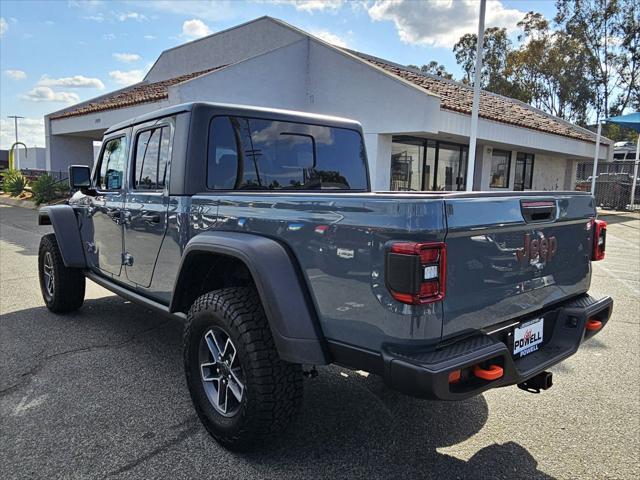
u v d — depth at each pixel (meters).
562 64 38.44
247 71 13.20
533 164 20.30
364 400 3.54
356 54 17.05
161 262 3.68
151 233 3.76
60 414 3.29
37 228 12.93
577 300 3.19
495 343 2.37
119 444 2.94
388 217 2.23
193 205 3.33
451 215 2.21
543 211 2.74
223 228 3.08
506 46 38.69
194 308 3.00
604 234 3.41
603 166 30.38
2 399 3.49
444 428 3.18
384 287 2.24
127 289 4.26
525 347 2.80
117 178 4.40
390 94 12.64
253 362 2.65
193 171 3.41
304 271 2.62
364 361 2.38
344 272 2.41
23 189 21.52
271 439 2.78
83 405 3.41
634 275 8.45
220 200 3.12
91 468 2.71
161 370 4.00
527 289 2.74
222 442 2.87
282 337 2.57
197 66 19.09
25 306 5.86
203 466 2.73
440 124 12.16
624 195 23.27
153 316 5.49
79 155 20.86
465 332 2.39
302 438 3.03
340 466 2.75
